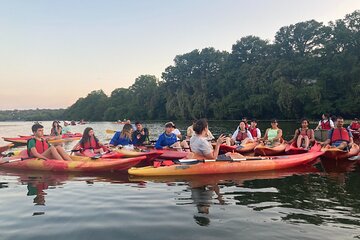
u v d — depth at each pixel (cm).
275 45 5444
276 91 4762
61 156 814
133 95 9025
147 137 1061
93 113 9738
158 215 405
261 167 726
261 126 3297
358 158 852
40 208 443
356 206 436
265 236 334
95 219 393
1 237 339
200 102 6012
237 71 5903
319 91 4406
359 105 4081
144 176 677
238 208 433
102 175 698
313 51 5009
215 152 711
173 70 7112
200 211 421
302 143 970
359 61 4525
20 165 785
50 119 12050
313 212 412
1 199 495
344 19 4888
